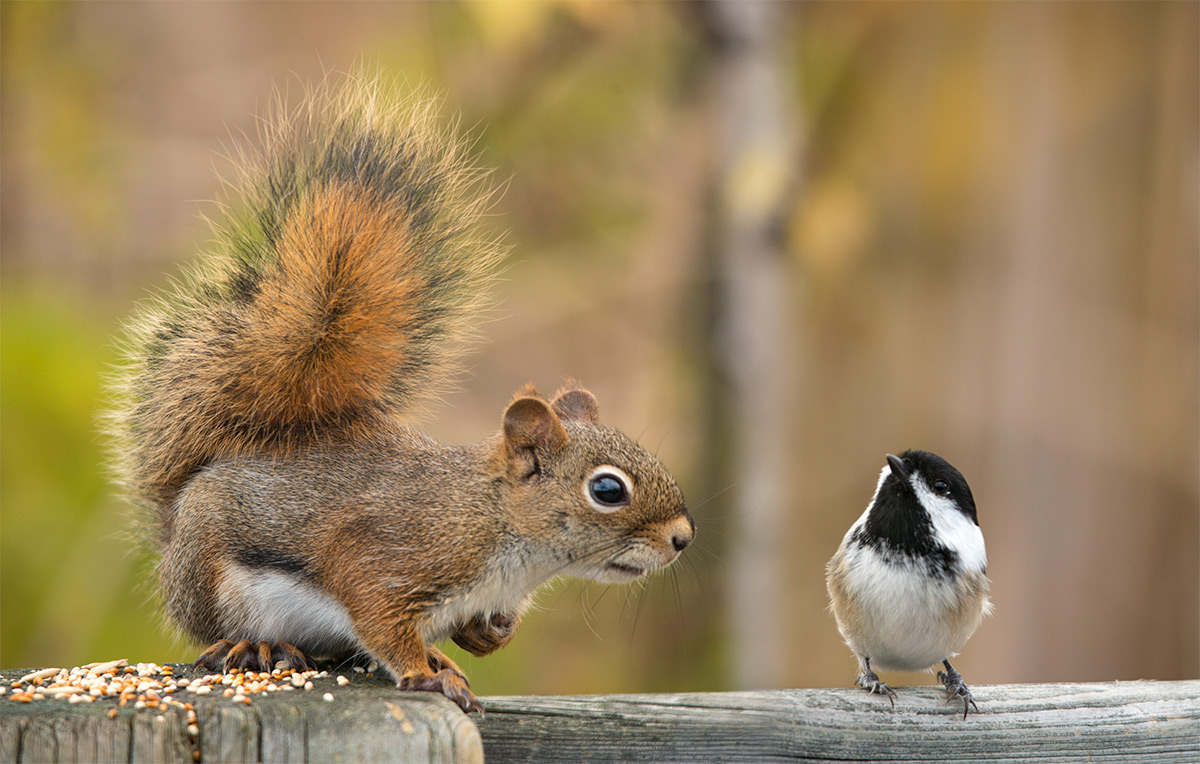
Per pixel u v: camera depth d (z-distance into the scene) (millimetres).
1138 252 12078
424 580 7016
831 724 6477
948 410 12406
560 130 14742
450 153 8289
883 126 12617
